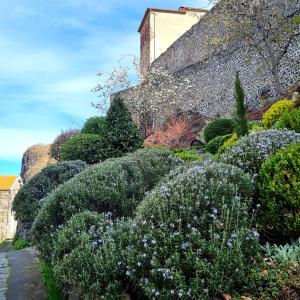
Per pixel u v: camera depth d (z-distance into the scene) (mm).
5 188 27906
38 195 12188
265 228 4801
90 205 6445
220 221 4117
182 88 29109
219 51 26156
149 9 38188
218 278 3689
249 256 4031
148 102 27891
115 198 6547
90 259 4605
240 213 4262
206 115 26469
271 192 4637
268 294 3725
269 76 20719
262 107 19078
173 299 3684
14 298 6223
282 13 20719
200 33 28906
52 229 6367
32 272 7699
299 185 4414
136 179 7117
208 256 3842
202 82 27703
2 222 27188
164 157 7836
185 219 4172
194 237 3902
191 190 4426
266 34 18875
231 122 17562
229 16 20219
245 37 19688
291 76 19062
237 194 4602
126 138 13727
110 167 7160
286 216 4492
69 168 12562
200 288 3607
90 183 6641
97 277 4441
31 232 6719
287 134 6184
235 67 24234
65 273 4840
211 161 5738
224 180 4523
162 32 38000
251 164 5660
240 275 3744
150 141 26250
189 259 3756
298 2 19859
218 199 4316
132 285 4348
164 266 3803
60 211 6520
